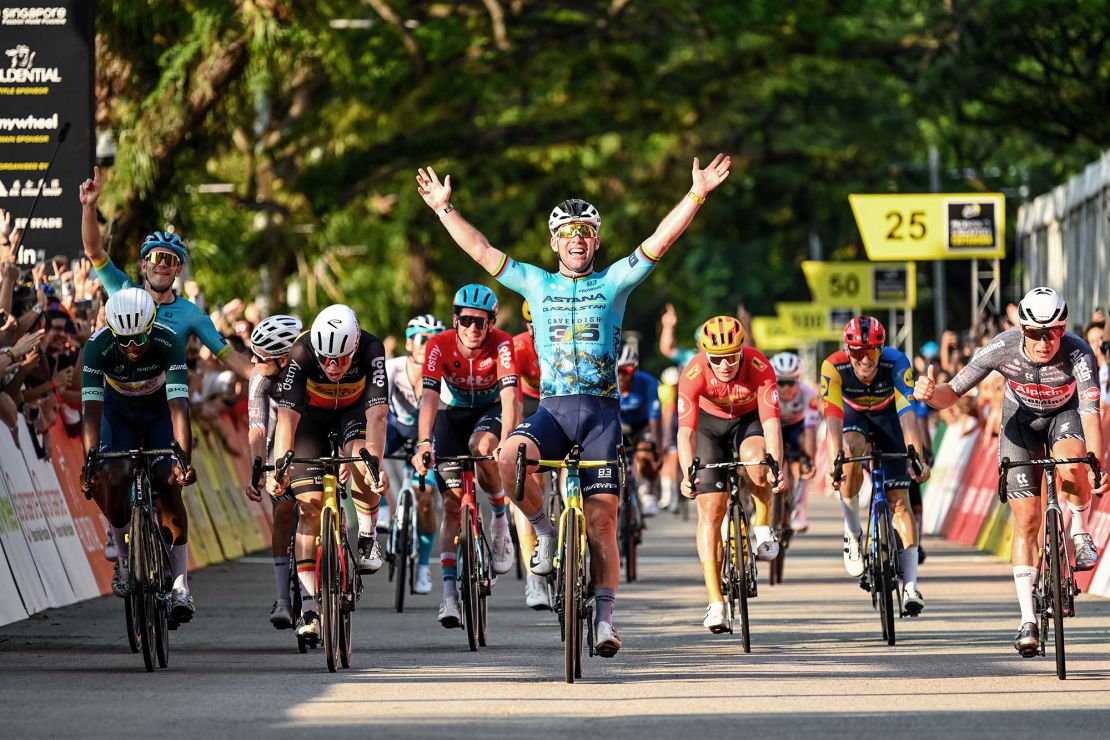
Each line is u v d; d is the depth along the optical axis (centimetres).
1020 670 2217
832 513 6744
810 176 10331
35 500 3078
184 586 2362
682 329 14938
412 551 3225
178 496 2353
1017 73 6769
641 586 3634
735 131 9619
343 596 2269
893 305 9281
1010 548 4284
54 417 3203
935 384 2259
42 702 1952
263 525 4934
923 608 2830
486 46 6881
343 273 8262
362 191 7450
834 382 2852
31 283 3275
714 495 2556
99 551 3403
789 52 7200
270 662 2350
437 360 2583
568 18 7294
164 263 2434
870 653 2419
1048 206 6700
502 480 2134
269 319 2511
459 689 2056
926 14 7044
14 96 3722
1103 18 6475
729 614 2619
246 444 4803
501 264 2186
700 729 1759
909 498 2967
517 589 3656
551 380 2169
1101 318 3641
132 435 2373
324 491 2275
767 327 13375
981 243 6469
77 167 3719
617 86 7475
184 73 4606
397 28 6272
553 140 7588
